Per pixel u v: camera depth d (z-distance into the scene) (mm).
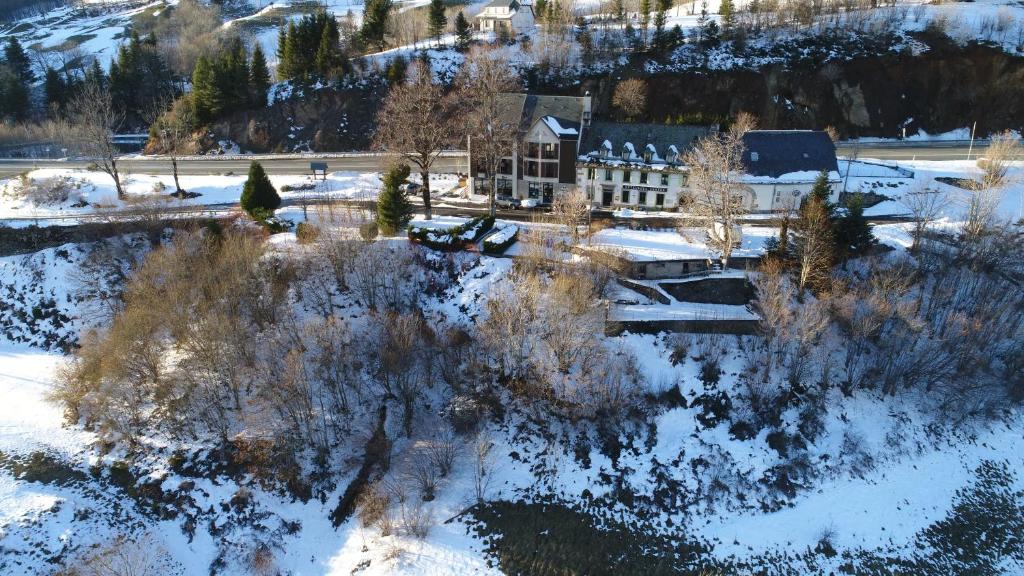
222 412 52438
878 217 74250
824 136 77938
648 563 44969
